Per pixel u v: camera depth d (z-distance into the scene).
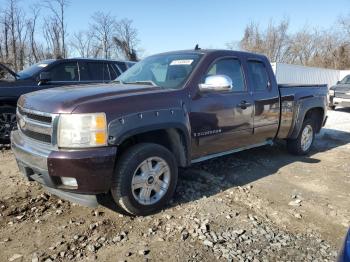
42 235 3.55
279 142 7.73
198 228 3.75
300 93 6.33
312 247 3.49
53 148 3.56
